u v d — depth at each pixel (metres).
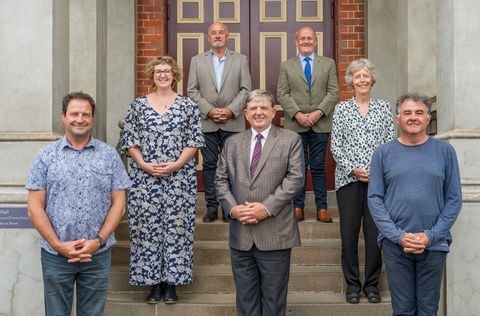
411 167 4.04
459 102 5.02
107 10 7.92
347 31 8.16
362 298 5.34
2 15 5.04
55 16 5.11
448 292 4.93
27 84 5.03
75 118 3.92
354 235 5.22
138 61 8.19
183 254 5.17
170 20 8.34
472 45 5.03
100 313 4.11
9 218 4.93
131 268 5.17
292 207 4.51
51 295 3.99
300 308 5.18
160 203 5.15
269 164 4.44
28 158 4.99
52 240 3.87
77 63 6.55
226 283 5.61
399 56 7.39
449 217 3.99
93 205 3.96
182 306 5.21
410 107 4.02
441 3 5.33
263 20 8.31
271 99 4.53
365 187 5.20
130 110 5.23
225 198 4.50
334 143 5.24
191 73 6.54
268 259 4.42
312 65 6.55
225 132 6.37
